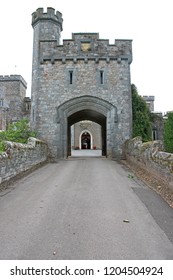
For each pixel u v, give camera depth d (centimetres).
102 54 1922
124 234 469
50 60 1922
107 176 1099
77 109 1900
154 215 581
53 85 1906
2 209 623
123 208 632
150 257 382
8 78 4169
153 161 996
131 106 1898
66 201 694
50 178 1057
